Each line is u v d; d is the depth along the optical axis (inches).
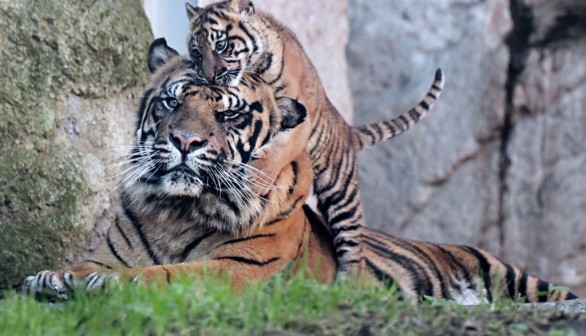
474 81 773.9
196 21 452.1
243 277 388.8
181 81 403.2
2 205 437.1
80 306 321.1
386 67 791.1
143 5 537.0
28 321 303.7
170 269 370.0
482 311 315.0
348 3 803.4
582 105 762.8
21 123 445.4
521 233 772.6
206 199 395.5
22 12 450.3
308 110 463.8
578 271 769.6
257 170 399.9
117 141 483.5
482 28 773.9
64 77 463.2
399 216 783.7
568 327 301.0
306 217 438.0
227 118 398.0
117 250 406.3
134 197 404.5
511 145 771.4
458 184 778.2
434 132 778.8
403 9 794.2
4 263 433.4
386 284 460.4
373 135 527.2
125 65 490.3
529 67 766.5
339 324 297.0
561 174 765.3
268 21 466.3
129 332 294.7
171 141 388.2
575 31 763.4
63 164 459.5
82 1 475.5
